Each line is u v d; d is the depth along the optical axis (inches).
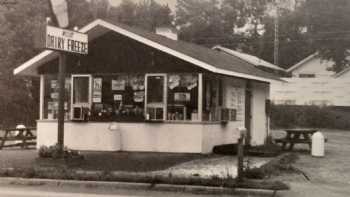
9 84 1353.3
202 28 2723.9
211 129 751.7
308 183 522.6
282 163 656.4
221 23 2810.0
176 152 738.8
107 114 781.3
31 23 1397.6
